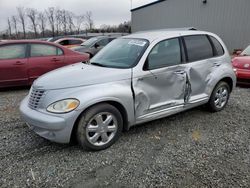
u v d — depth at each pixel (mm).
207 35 4832
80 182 2889
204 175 3010
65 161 3295
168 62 4094
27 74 6941
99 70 3754
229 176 2990
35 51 7074
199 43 4633
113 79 3580
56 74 3781
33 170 3102
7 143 3754
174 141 3863
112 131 3625
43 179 2938
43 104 3357
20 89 7195
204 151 3566
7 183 2863
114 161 3301
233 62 7523
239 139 3947
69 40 15469
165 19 25062
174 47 4230
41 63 7074
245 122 4629
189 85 4375
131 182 2887
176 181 2904
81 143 3414
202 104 4828
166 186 2822
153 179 2939
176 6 23266
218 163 3264
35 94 3514
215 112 5094
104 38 12914
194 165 3217
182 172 3070
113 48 4516
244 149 3633
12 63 6723
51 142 3785
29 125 3502
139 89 3764
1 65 6613
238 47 17797
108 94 3439
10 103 5773
